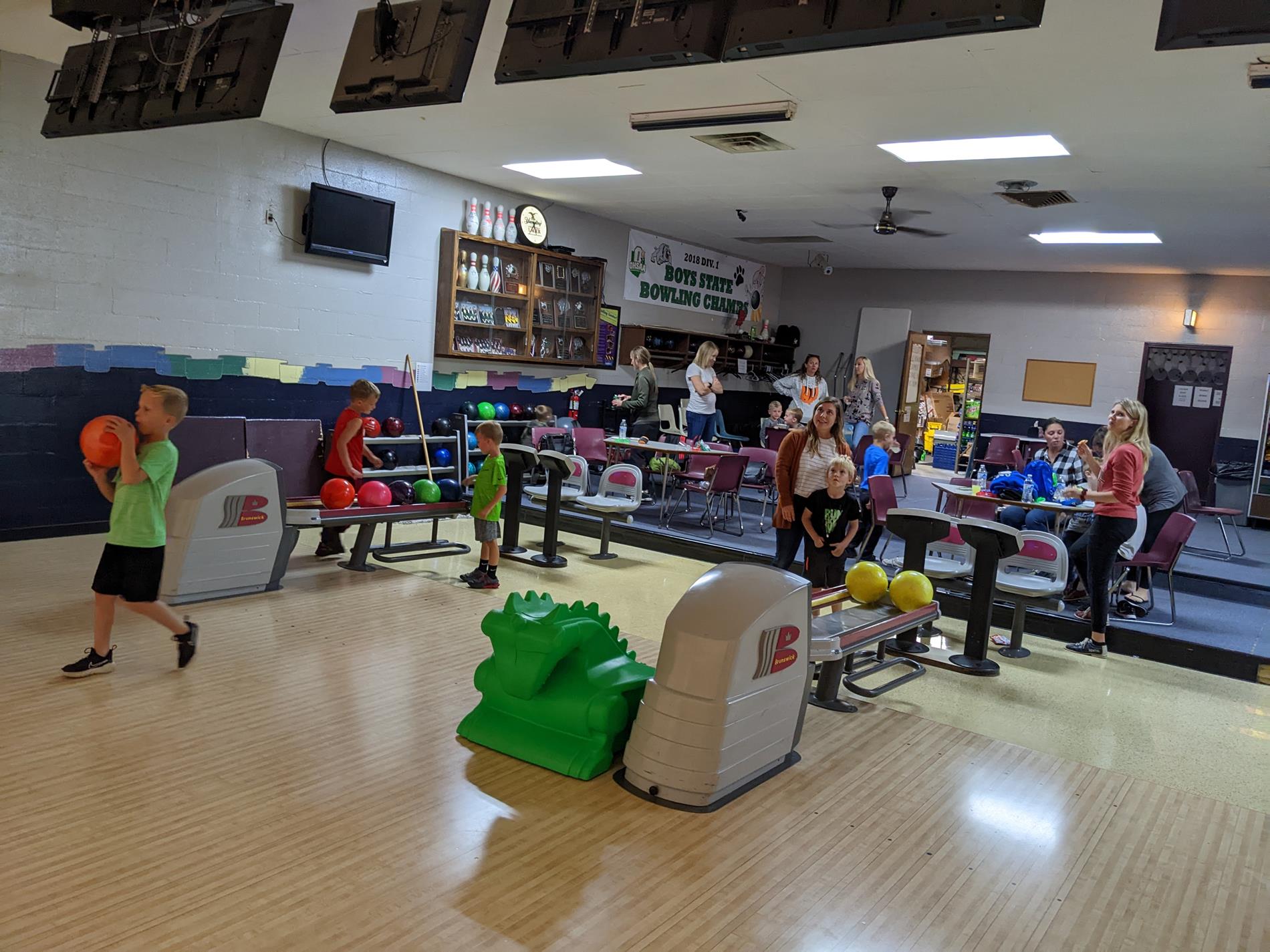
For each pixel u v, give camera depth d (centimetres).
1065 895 284
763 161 748
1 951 214
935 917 265
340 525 595
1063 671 545
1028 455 1215
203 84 448
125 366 677
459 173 905
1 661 405
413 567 658
